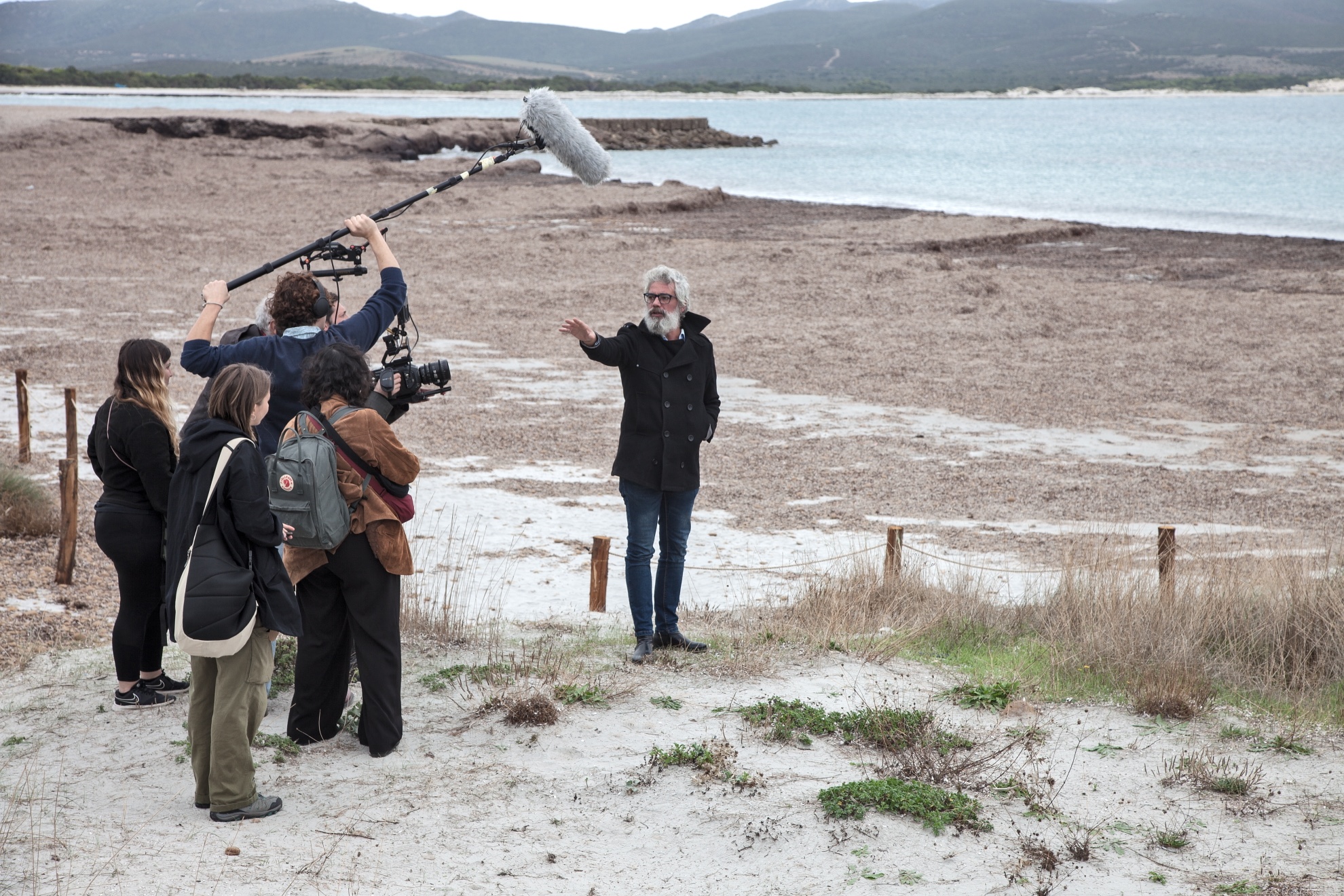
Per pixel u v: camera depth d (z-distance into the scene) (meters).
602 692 5.66
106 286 23.42
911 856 3.98
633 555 6.24
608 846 4.02
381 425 4.53
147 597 5.29
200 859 3.81
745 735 5.16
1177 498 11.58
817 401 15.98
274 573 4.17
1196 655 6.45
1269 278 27.25
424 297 23.48
